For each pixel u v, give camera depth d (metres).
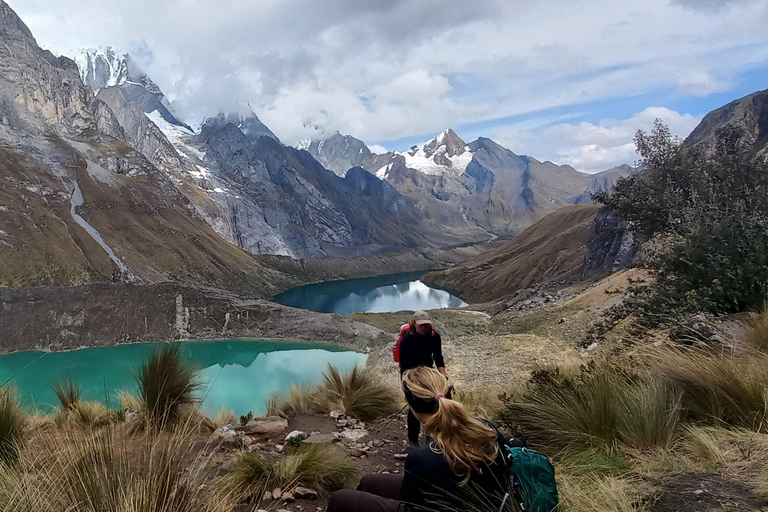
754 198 9.35
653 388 4.09
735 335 5.46
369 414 7.25
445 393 2.45
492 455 2.15
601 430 4.09
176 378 5.91
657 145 14.05
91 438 3.39
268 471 4.22
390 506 2.24
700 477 2.97
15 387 5.66
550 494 2.15
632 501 2.79
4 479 3.04
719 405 3.85
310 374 40.88
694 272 7.77
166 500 2.68
